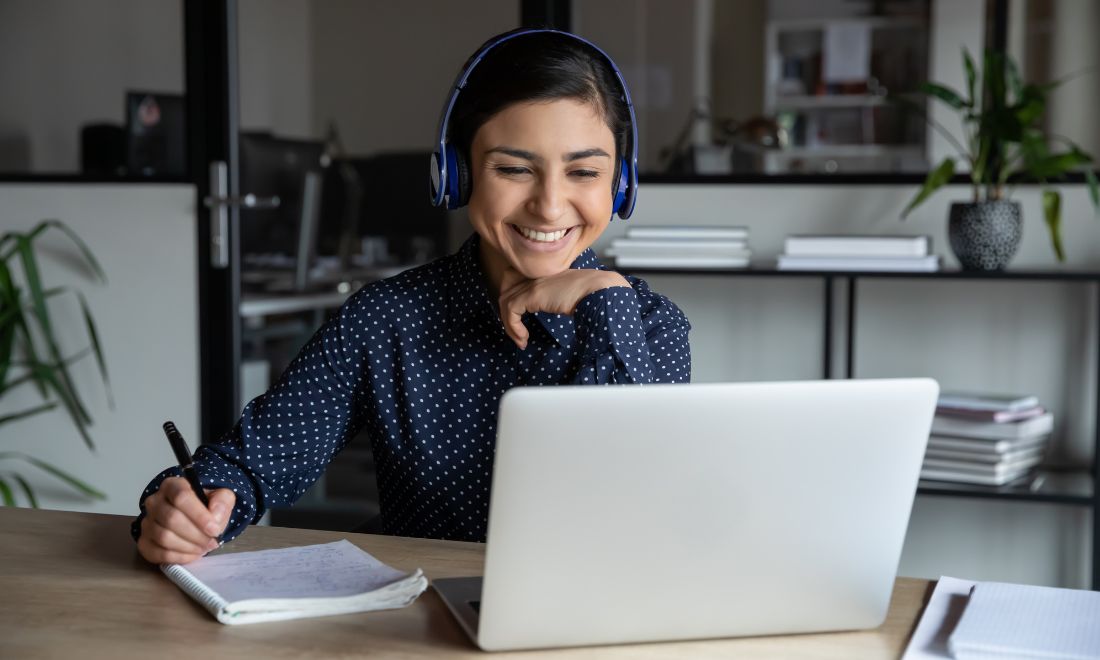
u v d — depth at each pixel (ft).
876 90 20.38
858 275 8.42
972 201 8.54
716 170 11.27
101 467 11.16
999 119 8.29
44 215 11.12
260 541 4.03
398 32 18.49
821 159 20.51
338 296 12.66
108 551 3.94
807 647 3.10
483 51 4.12
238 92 10.75
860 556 3.11
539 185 4.08
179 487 3.73
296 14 18.38
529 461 2.77
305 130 18.69
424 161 16.65
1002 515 9.27
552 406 2.73
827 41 20.63
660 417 2.81
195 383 10.89
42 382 11.15
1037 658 2.91
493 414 4.50
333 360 4.54
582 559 2.91
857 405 2.92
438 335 4.56
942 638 3.16
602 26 19.72
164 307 10.90
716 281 9.82
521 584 2.90
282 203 11.50
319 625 3.19
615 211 4.55
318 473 4.57
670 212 9.84
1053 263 9.11
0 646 3.02
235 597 3.29
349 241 16.98
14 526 4.26
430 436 4.52
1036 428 8.36
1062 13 15.10
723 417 2.84
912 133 20.08
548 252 4.19
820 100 20.66
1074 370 9.14
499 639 2.97
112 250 10.98
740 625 3.13
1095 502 7.89
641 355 4.04
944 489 8.07
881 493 3.05
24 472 11.30
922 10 20.08
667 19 20.31
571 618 2.98
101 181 10.96
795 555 3.05
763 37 21.33
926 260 8.39
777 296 9.71
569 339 4.42
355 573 3.56
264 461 4.35
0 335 10.68
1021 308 9.23
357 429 4.78
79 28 11.07
